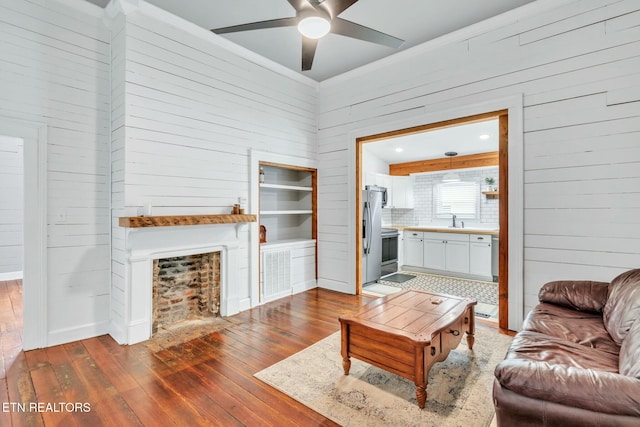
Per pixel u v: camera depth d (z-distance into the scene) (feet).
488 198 20.72
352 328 7.49
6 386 7.27
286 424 6.04
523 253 10.28
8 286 16.19
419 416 6.21
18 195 18.26
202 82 11.53
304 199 17.12
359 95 14.74
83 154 9.89
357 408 6.47
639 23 8.52
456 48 11.71
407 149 20.08
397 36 11.91
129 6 9.51
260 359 8.59
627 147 8.70
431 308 8.15
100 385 7.32
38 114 9.07
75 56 9.70
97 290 10.21
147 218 9.36
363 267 17.13
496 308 13.30
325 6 7.31
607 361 5.55
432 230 20.17
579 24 9.34
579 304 7.94
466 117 11.54
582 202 9.34
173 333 10.36
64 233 9.59
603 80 9.01
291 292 14.99
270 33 11.69
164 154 10.45
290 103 14.99
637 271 7.05
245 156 13.03
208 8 10.18
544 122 9.91
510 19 10.48
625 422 3.63
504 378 4.36
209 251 11.54
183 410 6.45
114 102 10.14
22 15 8.81
